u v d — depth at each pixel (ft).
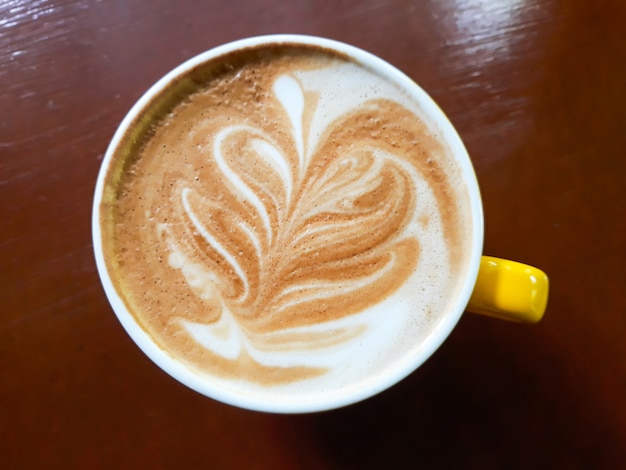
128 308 0.41
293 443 0.51
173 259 0.43
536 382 0.51
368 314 0.42
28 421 0.51
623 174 0.52
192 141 0.44
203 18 0.54
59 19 0.54
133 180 0.43
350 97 0.44
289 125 0.44
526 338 0.51
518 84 0.53
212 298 0.42
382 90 0.44
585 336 0.51
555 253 0.52
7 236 0.52
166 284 0.42
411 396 0.51
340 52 0.43
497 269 0.40
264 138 0.44
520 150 0.53
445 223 0.42
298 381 0.41
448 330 0.39
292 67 0.44
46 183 0.53
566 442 0.50
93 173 0.53
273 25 0.54
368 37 0.54
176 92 0.44
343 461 0.50
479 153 0.53
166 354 0.40
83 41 0.54
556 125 0.53
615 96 0.53
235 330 0.42
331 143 0.44
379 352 0.41
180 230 0.43
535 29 0.54
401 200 0.43
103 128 0.53
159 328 0.41
